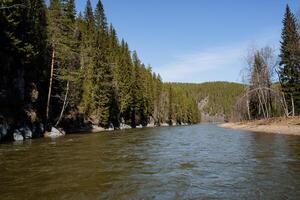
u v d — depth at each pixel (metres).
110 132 50.47
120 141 30.39
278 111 72.38
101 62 67.69
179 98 156.62
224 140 31.95
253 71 69.50
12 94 31.39
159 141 30.84
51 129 38.97
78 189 11.25
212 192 10.94
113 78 75.69
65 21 40.91
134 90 88.62
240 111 83.88
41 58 39.31
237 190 11.16
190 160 18.03
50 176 13.31
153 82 118.62
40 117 37.66
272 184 11.91
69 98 47.56
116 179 12.90
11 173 13.86
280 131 43.44
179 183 12.30
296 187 11.41
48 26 41.09
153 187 11.64
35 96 35.94
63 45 40.09
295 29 63.09
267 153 20.52
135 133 46.72
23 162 16.72
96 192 10.88
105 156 19.30
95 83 63.28
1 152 20.73
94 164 16.36
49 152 20.86
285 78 66.44
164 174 14.01
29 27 34.78
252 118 81.62
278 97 69.25
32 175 13.49
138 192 10.94
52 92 42.56
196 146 25.92
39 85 39.34
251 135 39.25
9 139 29.55
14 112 31.48
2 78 29.97
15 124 31.14
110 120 71.62
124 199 10.09
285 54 65.94
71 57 45.19
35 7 39.75
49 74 41.41
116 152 21.33
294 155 19.33
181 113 151.38
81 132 48.75
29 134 33.09
